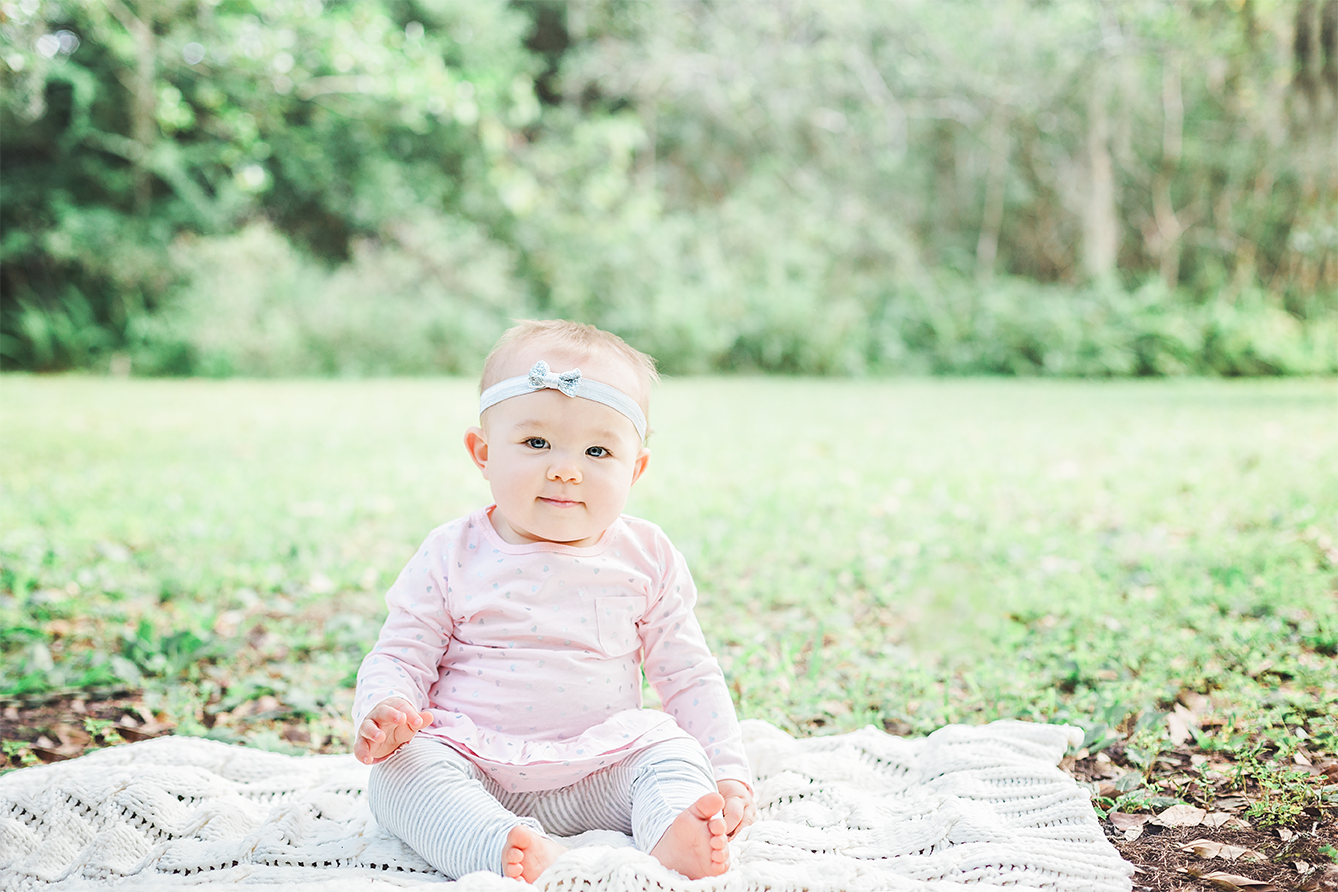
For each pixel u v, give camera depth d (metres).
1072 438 8.05
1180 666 2.99
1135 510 5.22
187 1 12.13
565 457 2.08
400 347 14.48
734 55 16.45
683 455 7.35
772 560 4.47
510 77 16.72
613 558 2.19
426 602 2.15
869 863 1.97
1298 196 15.59
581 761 1.98
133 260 14.27
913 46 16.38
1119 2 15.16
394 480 6.34
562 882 1.77
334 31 12.90
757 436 8.39
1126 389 12.79
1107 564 4.13
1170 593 3.66
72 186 15.05
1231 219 16.25
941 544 4.61
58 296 14.92
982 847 1.96
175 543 4.73
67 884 1.89
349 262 16.50
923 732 2.73
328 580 4.14
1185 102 16.17
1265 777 2.26
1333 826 2.07
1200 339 14.98
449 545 2.19
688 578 2.29
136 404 10.14
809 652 3.38
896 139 16.95
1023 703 2.79
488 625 2.12
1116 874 1.88
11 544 4.55
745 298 15.62
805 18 16.58
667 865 1.83
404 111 14.72
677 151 17.80
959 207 17.70
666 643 2.23
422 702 2.08
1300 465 6.25
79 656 3.26
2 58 7.81
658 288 15.48
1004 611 3.62
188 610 3.69
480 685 2.08
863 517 5.23
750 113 17.02
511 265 16.16
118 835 2.03
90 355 14.22
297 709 2.89
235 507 5.46
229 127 14.34
